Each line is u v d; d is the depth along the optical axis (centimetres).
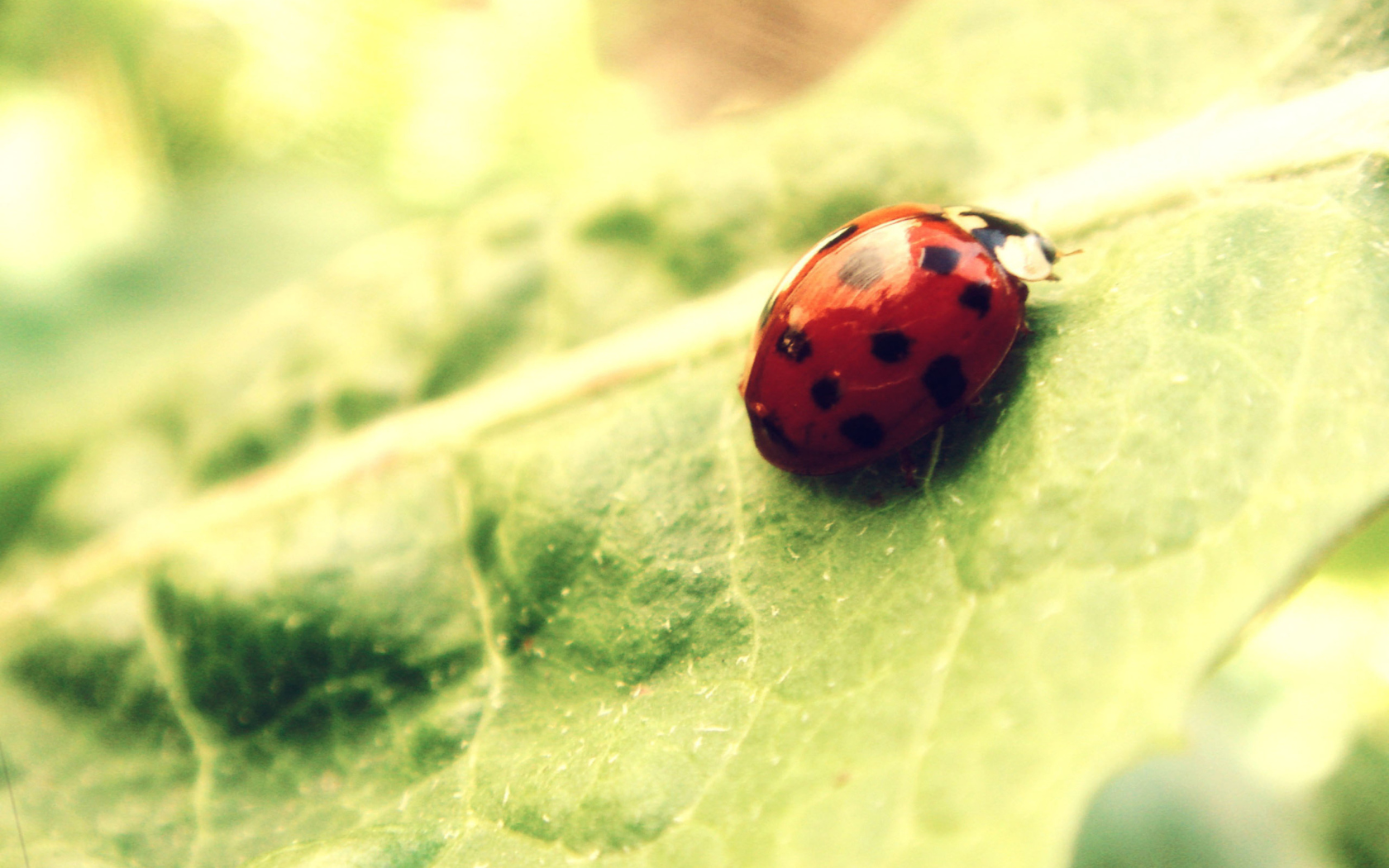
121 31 10
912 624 6
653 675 6
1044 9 6
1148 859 7
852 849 5
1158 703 5
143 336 8
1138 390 6
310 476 6
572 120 11
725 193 6
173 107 10
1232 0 6
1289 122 6
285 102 10
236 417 6
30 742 6
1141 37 6
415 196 10
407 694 6
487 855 6
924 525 6
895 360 6
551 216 6
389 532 6
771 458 6
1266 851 7
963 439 6
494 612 6
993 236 6
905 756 5
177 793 6
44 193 10
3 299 8
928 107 6
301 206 10
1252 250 6
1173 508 5
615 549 6
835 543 6
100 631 6
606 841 6
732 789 5
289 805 6
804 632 6
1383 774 7
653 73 11
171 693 6
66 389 8
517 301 6
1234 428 5
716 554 6
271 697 6
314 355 6
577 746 6
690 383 6
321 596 6
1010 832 5
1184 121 6
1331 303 5
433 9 10
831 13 11
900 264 6
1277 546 5
